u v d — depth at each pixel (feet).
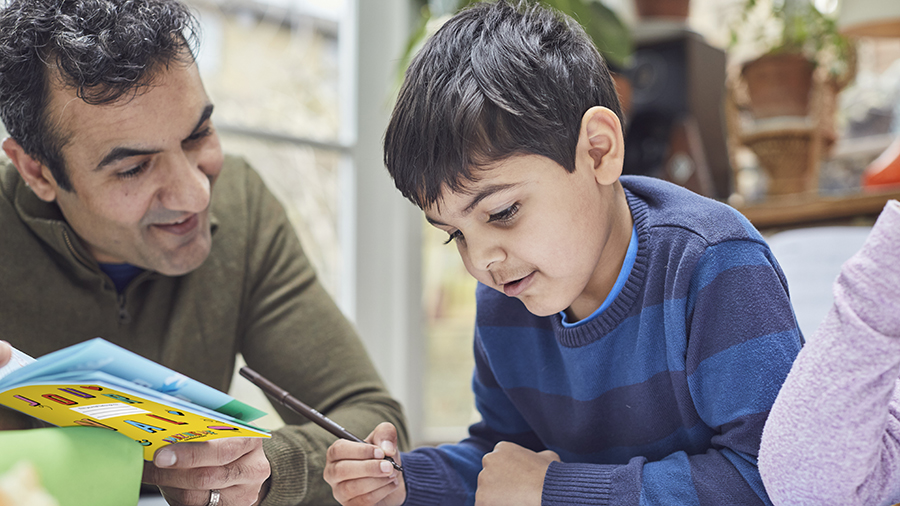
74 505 1.90
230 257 3.74
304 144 6.07
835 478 1.90
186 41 2.91
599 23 5.91
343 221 6.33
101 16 2.75
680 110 6.61
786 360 2.26
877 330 1.82
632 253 2.65
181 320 3.56
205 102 2.98
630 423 2.75
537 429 3.09
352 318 6.32
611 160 2.45
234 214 3.85
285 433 3.07
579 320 2.86
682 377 2.50
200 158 3.09
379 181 6.49
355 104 6.38
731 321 2.35
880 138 6.47
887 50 6.71
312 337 3.67
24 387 1.84
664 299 2.54
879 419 1.86
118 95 2.69
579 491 2.44
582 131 2.40
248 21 5.76
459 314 6.91
